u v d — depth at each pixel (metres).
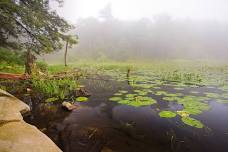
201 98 5.38
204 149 2.71
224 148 2.73
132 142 2.95
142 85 7.84
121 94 6.14
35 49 10.36
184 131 3.32
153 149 2.73
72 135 3.17
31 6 9.95
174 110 4.38
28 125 2.63
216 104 4.86
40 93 6.10
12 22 8.61
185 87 7.36
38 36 9.66
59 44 11.57
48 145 2.23
